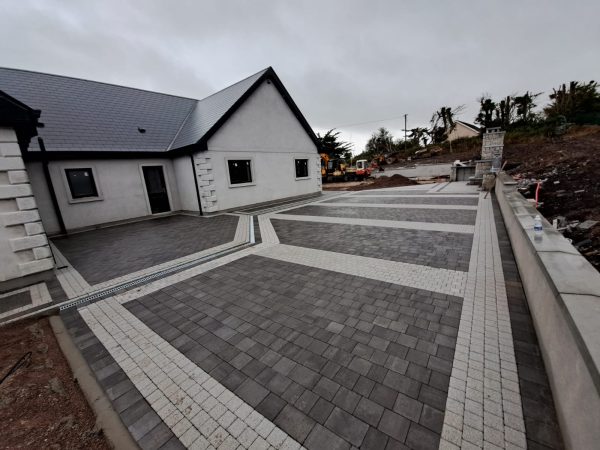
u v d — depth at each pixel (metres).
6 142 4.62
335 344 2.81
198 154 10.80
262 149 12.96
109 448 1.93
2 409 2.29
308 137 15.49
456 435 1.82
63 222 9.24
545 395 2.05
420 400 2.10
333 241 6.39
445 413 1.98
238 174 12.28
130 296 4.27
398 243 5.90
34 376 2.69
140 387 2.45
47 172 8.73
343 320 3.22
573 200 7.08
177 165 12.09
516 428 1.83
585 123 22.47
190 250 6.50
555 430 1.79
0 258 4.70
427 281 4.05
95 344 3.13
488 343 2.67
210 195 11.07
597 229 5.10
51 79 11.58
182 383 2.46
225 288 4.31
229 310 3.65
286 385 2.34
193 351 2.88
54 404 2.34
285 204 13.16
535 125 25.78
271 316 3.43
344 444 1.82
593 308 1.67
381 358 2.57
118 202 10.67
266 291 4.11
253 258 5.59
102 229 9.91
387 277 4.28
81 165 9.72
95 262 6.04
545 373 2.26
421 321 3.10
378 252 5.42
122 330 3.37
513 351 2.54
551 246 2.81
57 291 4.62
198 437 1.95
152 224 10.22
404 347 2.70
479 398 2.08
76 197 9.85
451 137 37.94
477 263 4.57
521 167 13.80
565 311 1.71
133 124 12.13
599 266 4.05
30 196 4.89
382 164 34.50
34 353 3.06
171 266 5.46
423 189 15.25
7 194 4.69
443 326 2.98
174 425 2.05
